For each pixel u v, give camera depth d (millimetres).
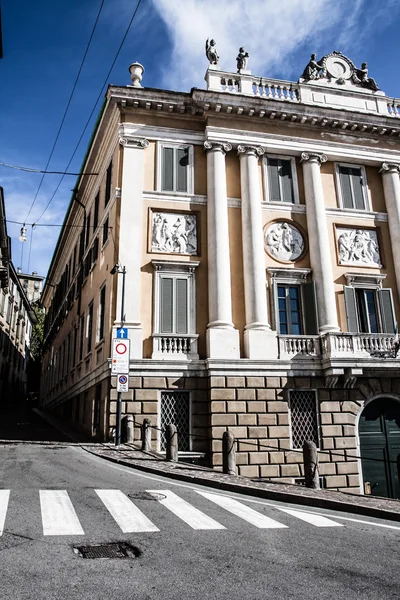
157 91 19234
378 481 17766
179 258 18688
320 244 19750
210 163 19609
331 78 22609
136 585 4773
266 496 10039
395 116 21594
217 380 17078
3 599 4320
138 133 19484
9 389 47750
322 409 17750
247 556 5820
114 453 14023
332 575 5309
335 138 21391
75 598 4418
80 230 28844
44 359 48438
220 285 18172
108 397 16938
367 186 21766
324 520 8094
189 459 16422
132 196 18594
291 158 21062
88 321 23094
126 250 17969
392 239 21094
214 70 20641
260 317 18172
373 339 18375
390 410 18609
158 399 16844
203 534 6668
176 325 17969
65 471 11188
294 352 18141
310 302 19047
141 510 7812
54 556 5496
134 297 17562
